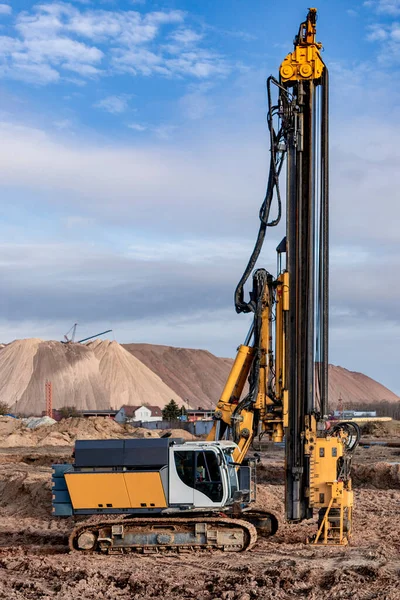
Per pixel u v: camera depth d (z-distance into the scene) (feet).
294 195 58.54
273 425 59.06
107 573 49.16
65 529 72.49
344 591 42.68
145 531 56.44
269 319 59.47
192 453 56.44
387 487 104.27
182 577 47.78
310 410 57.00
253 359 59.88
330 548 55.06
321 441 56.24
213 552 55.62
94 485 56.54
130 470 56.54
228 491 56.44
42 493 86.28
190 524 56.34
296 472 56.75
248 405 59.36
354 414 416.26
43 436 208.54
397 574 46.26
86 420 236.43
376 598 41.14
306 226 58.29
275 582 45.29
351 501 56.49
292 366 57.62
